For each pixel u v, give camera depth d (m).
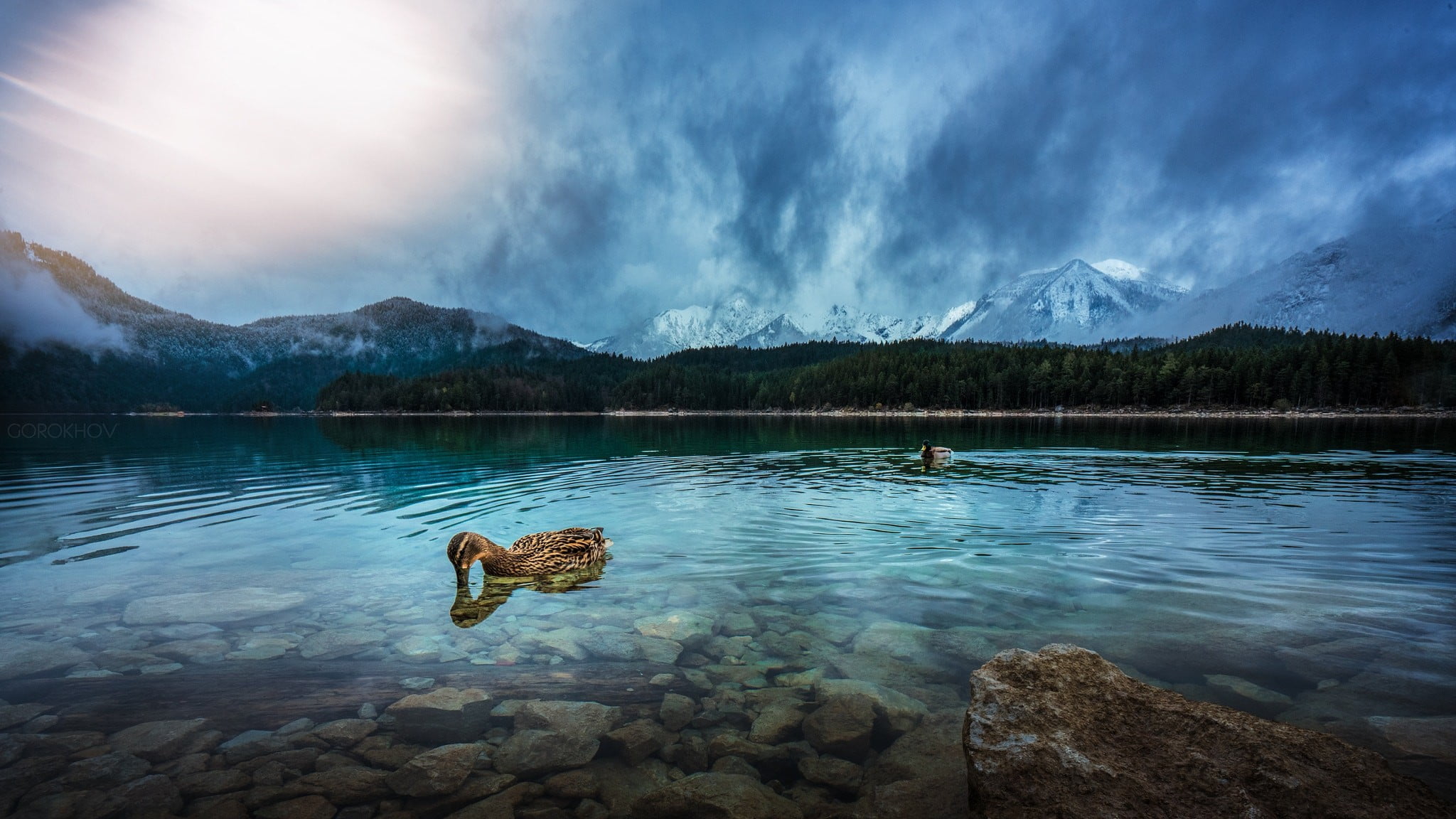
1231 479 16.78
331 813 3.48
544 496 14.30
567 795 3.69
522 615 6.48
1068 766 3.42
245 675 5.11
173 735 4.23
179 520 11.37
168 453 27.47
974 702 3.90
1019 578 7.40
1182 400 128.50
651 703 4.72
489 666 5.30
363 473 19.11
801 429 56.94
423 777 3.81
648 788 3.75
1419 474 17.89
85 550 9.14
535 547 8.30
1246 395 123.56
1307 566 7.80
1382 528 10.13
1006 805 3.30
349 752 4.07
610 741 4.24
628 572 7.99
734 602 6.78
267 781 3.74
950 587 7.12
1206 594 6.67
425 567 8.31
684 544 9.41
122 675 5.10
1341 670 4.79
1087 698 3.96
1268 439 37.12
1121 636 5.51
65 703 4.64
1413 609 6.15
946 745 4.07
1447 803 3.09
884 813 3.47
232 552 9.07
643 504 13.03
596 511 12.22
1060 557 8.34
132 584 7.50
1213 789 3.26
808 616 6.32
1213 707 3.81
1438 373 115.00
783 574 7.76
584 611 6.59
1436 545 8.90
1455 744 3.72
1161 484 15.87
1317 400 118.44
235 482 16.88
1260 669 4.82
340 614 6.54
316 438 41.56
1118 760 3.50
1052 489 15.03
